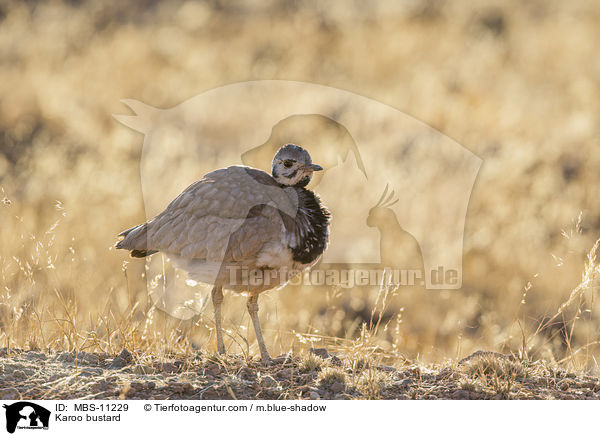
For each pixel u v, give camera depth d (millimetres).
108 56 54125
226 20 64750
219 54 55312
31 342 16625
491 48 55844
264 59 54125
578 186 33344
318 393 14273
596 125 41375
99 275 23906
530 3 66062
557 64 52562
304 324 22266
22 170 36906
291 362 16328
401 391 14594
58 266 22125
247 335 19156
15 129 42594
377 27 60719
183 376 14828
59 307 19688
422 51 55750
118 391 13938
